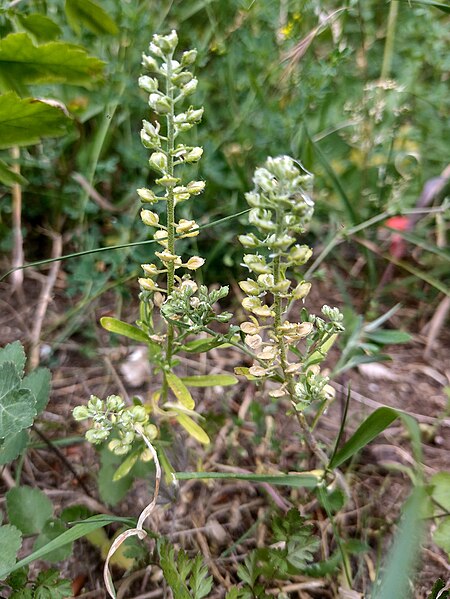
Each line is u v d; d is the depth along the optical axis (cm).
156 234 9
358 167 17
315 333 9
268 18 17
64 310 15
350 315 13
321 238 17
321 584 10
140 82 8
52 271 15
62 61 12
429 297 16
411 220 16
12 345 10
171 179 8
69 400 13
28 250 16
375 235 17
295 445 12
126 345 15
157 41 8
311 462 12
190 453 12
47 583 8
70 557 10
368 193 17
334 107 18
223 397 13
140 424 9
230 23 18
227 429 13
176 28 18
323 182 17
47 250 16
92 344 15
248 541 11
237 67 17
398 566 7
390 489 12
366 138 16
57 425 12
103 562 10
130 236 15
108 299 16
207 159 15
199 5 18
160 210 15
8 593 9
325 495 9
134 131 17
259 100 16
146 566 10
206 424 12
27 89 12
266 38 17
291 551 9
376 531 11
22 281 16
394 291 17
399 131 17
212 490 12
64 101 15
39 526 9
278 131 16
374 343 13
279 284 8
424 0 12
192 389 14
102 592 10
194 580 8
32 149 16
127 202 16
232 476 8
